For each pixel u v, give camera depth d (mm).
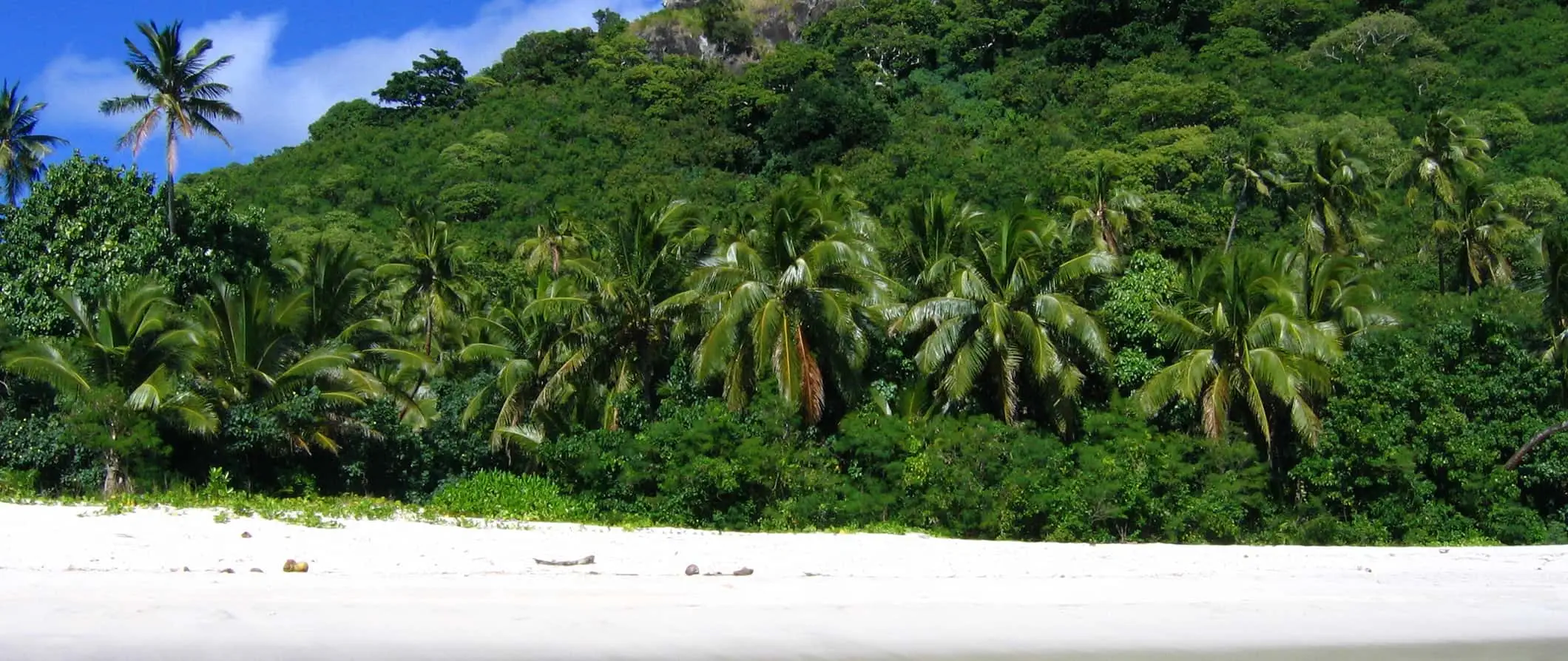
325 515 19406
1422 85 64688
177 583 13016
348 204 65125
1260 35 73312
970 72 80188
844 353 28094
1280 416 30688
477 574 14703
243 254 34938
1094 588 16078
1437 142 48281
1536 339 34188
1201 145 55844
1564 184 50938
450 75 88688
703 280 28109
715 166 71688
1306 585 17094
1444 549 23719
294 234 55000
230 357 27969
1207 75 66812
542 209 62219
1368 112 61719
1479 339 32156
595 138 75438
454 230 58250
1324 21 74938
